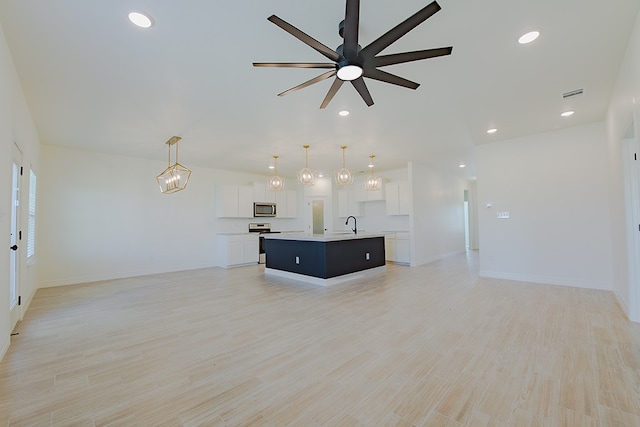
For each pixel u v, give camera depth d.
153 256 6.43
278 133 4.65
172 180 5.54
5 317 2.50
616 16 2.10
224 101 3.43
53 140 4.90
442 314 3.41
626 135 3.07
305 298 4.22
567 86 3.18
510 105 3.67
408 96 3.36
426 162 7.14
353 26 1.73
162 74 2.81
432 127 4.46
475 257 8.27
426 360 2.32
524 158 5.00
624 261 3.39
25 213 3.61
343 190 9.09
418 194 7.24
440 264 7.16
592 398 1.80
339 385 2.00
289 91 2.48
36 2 1.87
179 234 6.88
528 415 1.66
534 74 2.90
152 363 2.34
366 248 5.93
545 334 2.78
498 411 1.70
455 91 3.26
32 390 1.96
